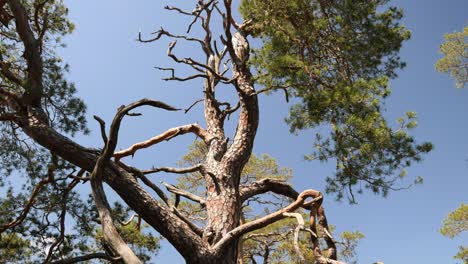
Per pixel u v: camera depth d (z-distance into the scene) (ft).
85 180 21.83
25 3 30.40
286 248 40.34
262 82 24.71
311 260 37.04
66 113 26.35
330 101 23.20
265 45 25.22
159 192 24.00
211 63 30.66
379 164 24.25
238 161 24.90
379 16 27.20
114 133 17.16
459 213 48.11
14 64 29.76
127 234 30.50
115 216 27.86
